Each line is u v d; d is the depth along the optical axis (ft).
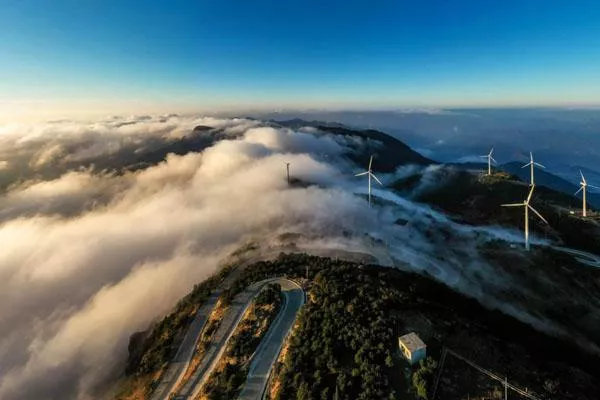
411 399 187.11
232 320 314.14
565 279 460.14
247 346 267.80
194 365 275.80
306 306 297.74
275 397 209.56
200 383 254.88
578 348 309.01
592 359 276.82
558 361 239.71
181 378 271.90
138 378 305.12
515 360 218.79
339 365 212.43
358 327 236.43
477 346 225.15
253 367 247.50
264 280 371.15
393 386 194.18
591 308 408.26
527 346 255.29
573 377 212.23
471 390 191.72
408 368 204.95
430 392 188.85
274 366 245.65
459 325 246.47
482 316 315.99
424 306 264.72
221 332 302.04
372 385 192.34
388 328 234.38
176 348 308.40
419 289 323.78
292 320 292.61
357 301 267.39
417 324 240.73
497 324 303.48
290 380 214.90
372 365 204.23
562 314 402.11
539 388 195.83
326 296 290.35
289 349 248.11
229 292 361.10
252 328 289.74
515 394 189.98
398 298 268.41
